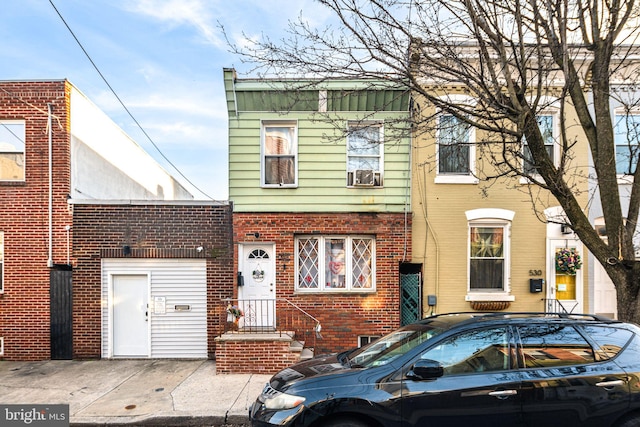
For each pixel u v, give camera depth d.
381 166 9.03
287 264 8.80
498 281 9.09
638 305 5.38
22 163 9.02
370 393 3.76
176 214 8.96
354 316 8.80
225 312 8.66
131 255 8.81
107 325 8.78
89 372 7.73
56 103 8.93
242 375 7.40
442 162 9.07
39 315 8.70
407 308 9.09
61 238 8.78
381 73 6.39
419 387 3.73
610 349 4.03
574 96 6.08
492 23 5.60
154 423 5.50
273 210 8.87
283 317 8.74
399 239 8.88
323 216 8.88
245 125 8.94
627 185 8.77
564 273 8.95
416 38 6.16
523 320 4.13
